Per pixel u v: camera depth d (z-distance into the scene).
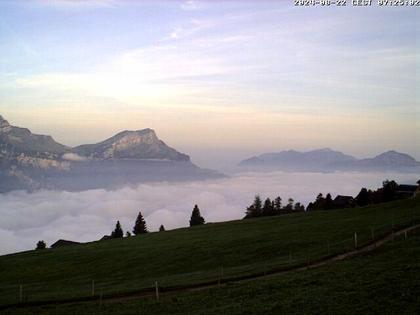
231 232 90.81
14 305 48.34
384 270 39.91
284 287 40.12
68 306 45.28
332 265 47.06
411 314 28.91
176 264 66.75
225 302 38.41
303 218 96.75
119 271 68.81
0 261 91.94
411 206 87.44
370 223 73.75
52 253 94.81
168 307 39.47
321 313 31.47
